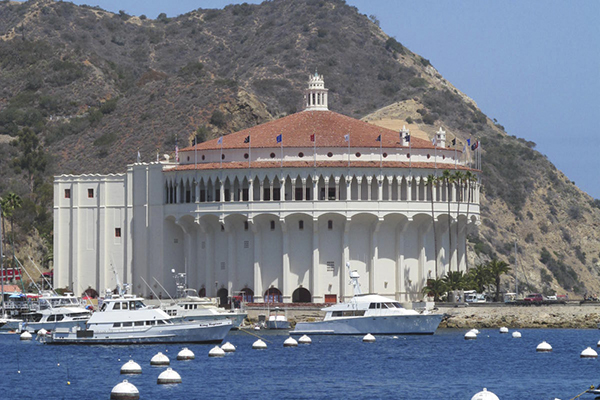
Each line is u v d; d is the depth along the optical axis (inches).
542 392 7642.7
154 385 7854.3
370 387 7839.6
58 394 7529.5
